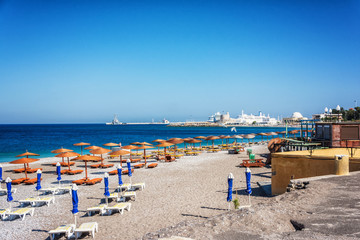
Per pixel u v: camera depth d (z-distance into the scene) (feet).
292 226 19.16
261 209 21.95
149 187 53.11
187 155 106.22
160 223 33.71
